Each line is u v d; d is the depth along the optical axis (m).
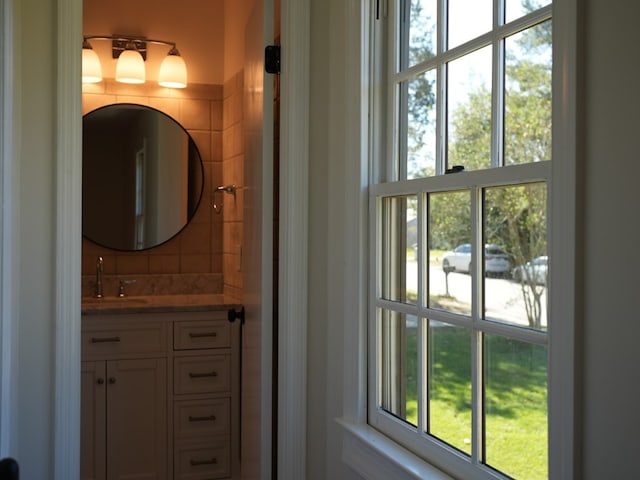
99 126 3.82
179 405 3.45
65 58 2.09
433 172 1.81
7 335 1.81
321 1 2.35
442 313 1.71
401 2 2.01
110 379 3.33
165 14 3.92
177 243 3.97
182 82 3.86
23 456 2.08
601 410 1.13
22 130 2.07
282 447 2.33
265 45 2.37
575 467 1.17
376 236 2.05
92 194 3.81
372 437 1.96
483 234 1.55
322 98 2.35
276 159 2.75
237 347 3.53
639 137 1.06
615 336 1.10
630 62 1.08
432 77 1.82
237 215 3.70
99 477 3.32
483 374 1.55
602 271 1.13
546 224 1.34
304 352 2.32
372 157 2.09
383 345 2.04
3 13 1.77
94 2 3.79
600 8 1.13
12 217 1.89
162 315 3.41
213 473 3.50
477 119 1.61
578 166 1.17
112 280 3.81
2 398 1.78
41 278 2.09
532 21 1.41
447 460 1.67
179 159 3.97
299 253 2.32
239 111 3.66
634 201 1.07
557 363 1.23
